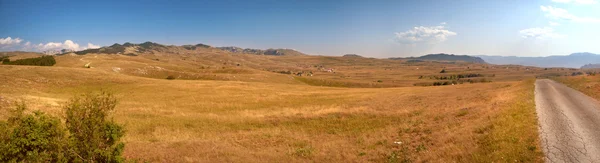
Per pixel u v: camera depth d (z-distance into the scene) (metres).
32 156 7.50
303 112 30.52
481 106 25.00
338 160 13.77
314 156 14.62
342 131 22.28
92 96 8.84
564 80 58.03
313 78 152.88
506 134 13.09
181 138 19.50
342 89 64.75
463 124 18.25
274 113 30.45
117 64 117.50
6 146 7.27
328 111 30.33
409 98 40.16
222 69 149.00
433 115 24.70
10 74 49.59
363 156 14.12
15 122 7.86
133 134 20.41
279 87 64.94
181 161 13.07
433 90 52.56
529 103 23.03
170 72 111.00
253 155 14.68
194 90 53.41
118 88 52.28
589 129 14.35
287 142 18.62
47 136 7.84
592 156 10.38
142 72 105.88
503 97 29.41
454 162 10.93
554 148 11.16
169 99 42.19
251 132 21.94
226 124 24.98
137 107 32.81
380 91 56.31
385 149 15.17
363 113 28.61
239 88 58.66
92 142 8.38
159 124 24.31
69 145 7.93
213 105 37.12
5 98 25.38
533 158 10.16
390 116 26.67
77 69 64.94
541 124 15.21
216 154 14.26
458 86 59.88
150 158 13.32
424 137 16.66
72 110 8.29
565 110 20.23
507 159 10.16
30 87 45.41
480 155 10.99
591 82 43.84
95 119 8.48
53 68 60.34
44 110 24.61
